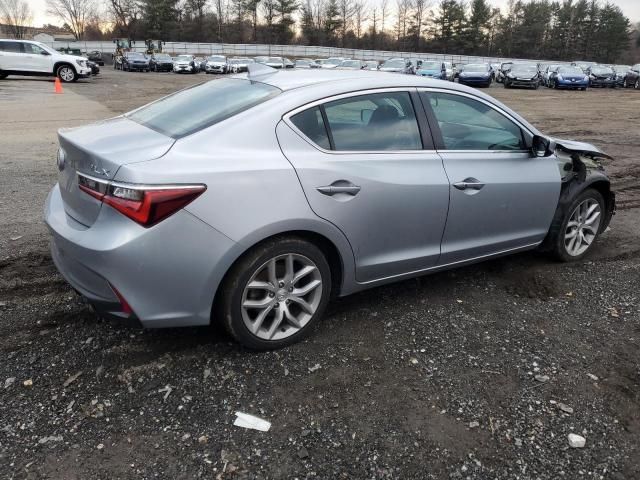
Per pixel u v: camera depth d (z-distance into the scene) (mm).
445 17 88625
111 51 67125
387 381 2932
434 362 3123
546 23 95000
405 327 3496
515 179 3932
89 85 25062
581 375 3057
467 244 3834
